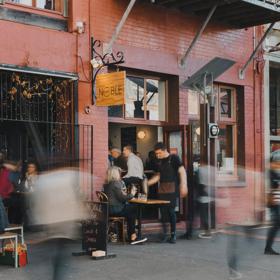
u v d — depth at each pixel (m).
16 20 10.30
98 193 10.23
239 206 14.17
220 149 14.38
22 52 10.23
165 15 12.65
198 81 11.54
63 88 10.94
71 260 8.48
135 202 10.14
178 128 12.59
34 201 9.69
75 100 10.91
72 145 10.86
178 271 7.90
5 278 7.25
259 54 14.91
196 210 12.04
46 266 7.98
